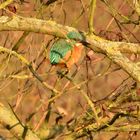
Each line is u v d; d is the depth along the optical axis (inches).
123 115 395.2
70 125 419.2
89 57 406.9
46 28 305.4
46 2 430.3
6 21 306.0
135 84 404.8
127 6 480.1
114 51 307.4
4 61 401.4
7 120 359.6
